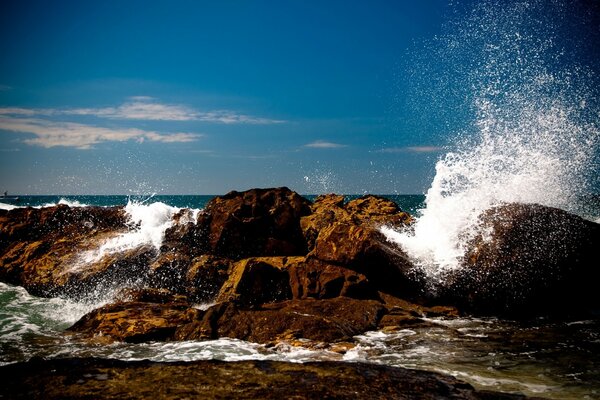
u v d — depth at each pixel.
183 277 10.24
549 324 8.14
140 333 7.20
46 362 5.39
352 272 9.03
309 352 6.42
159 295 9.08
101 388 4.57
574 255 9.38
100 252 11.30
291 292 9.16
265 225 11.10
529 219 9.73
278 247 10.88
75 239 12.11
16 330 8.09
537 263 9.21
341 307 8.06
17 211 13.46
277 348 6.59
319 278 9.07
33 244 12.09
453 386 4.74
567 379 5.42
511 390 5.07
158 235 11.44
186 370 5.08
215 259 10.54
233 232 10.86
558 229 9.57
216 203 11.49
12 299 10.49
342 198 12.76
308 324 7.16
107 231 12.25
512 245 9.38
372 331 7.45
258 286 9.14
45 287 10.74
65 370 5.10
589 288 9.43
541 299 9.10
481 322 8.27
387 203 13.05
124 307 8.20
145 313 7.95
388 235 9.84
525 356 6.27
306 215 11.70
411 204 57.19
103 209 13.15
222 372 5.03
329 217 11.18
